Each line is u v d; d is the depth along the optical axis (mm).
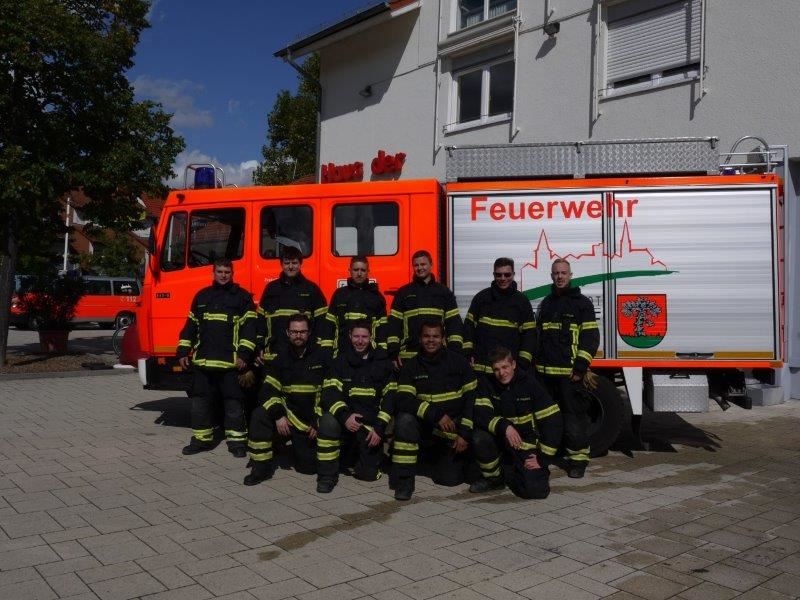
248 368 6828
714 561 4293
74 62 12469
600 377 6898
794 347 9961
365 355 6062
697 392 6676
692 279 6656
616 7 11242
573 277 6820
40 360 14453
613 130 11203
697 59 10156
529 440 5809
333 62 17156
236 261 7582
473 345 6426
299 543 4578
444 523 5004
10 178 11570
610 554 4406
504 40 13195
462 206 7031
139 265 36969
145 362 7844
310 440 6238
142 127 13367
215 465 6570
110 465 6520
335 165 16547
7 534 4676
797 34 8977
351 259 6887
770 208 6586
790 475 6336
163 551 4406
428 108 14742
